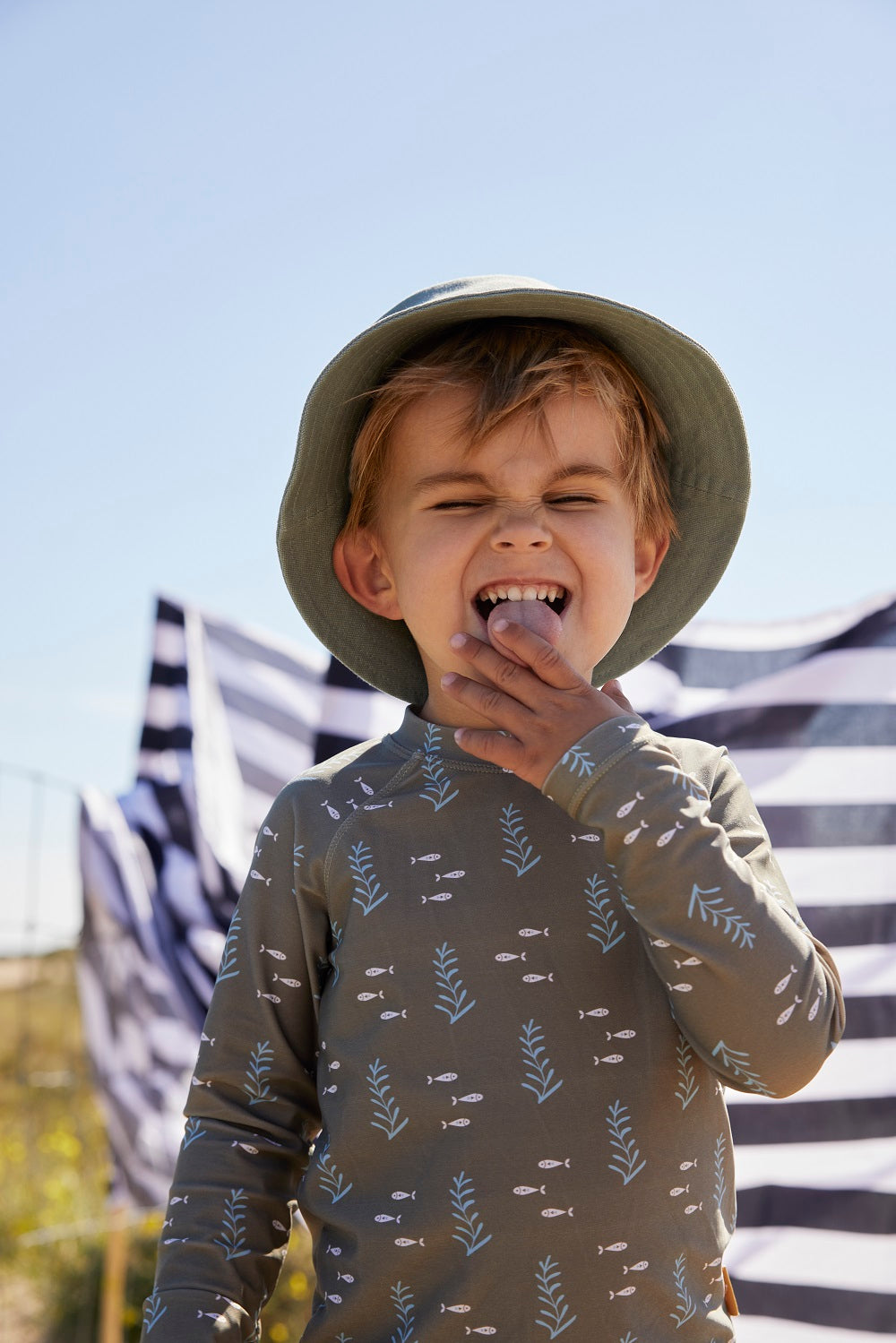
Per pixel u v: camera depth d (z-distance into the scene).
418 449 1.44
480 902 1.31
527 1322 1.17
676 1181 1.23
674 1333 1.19
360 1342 1.23
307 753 3.52
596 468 1.43
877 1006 2.52
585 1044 1.25
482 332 1.49
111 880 3.37
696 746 1.48
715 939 1.13
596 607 1.40
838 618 2.81
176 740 3.50
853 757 2.65
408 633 1.76
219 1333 1.28
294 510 1.62
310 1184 1.33
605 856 1.20
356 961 1.33
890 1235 2.42
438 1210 1.21
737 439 1.63
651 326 1.49
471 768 1.39
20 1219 5.29
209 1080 1.45
